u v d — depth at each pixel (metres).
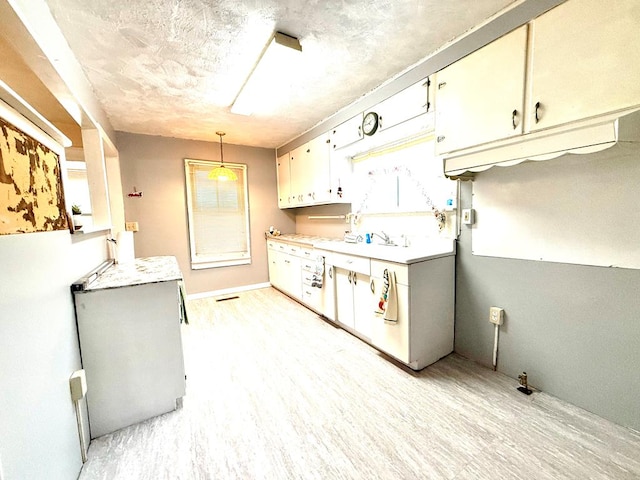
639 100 1.11
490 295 1.96
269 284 4.59
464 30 1.71
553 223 1.61
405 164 2.55
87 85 2.10
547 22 1.35
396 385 1.85
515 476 1.18
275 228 4.60
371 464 1.26
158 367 1.59
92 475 1.22
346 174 3.21
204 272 4.05
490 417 1.53
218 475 1.22
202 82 2.24
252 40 1.74
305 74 2.17
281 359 2.22
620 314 1.40
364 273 2.31
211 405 1.69
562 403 1.62
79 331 1.40
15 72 1.33
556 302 1.63
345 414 1.59
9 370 0.79
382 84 2.38
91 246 1.76
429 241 2.35
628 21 1.12
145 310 1.55
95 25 1.53
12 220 0.85
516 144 1.51
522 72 1.45
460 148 1.78
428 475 1.20
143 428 1.51
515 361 1.86
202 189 3.98
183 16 1.50
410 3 1.47
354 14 1.54
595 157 1.43
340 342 2.51
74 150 2.31
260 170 4.43
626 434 1.38
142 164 3.57
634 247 1.34
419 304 1.97
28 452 0.86
